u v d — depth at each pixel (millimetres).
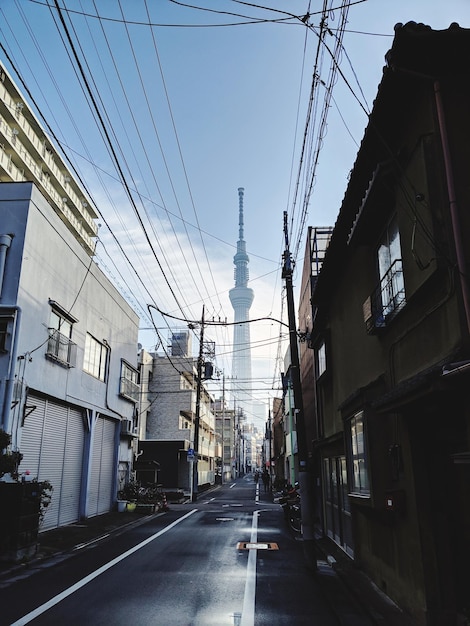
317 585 8484
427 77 5754
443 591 5609
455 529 5645
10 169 37188
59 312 16328
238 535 14875
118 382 23234
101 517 19438
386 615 6348
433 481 5930
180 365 44344
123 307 24391
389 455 7219
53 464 16062
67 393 16891
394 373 7336
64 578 8883
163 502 24375
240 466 108188
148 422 42812
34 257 14555
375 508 7195
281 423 44312
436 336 5672
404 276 6488
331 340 13125
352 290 10328
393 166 6547
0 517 10086
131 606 7023
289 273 12398
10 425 12883
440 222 5406
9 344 13211
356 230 8352
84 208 49125
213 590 8047
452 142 5547
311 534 10070
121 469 23734
